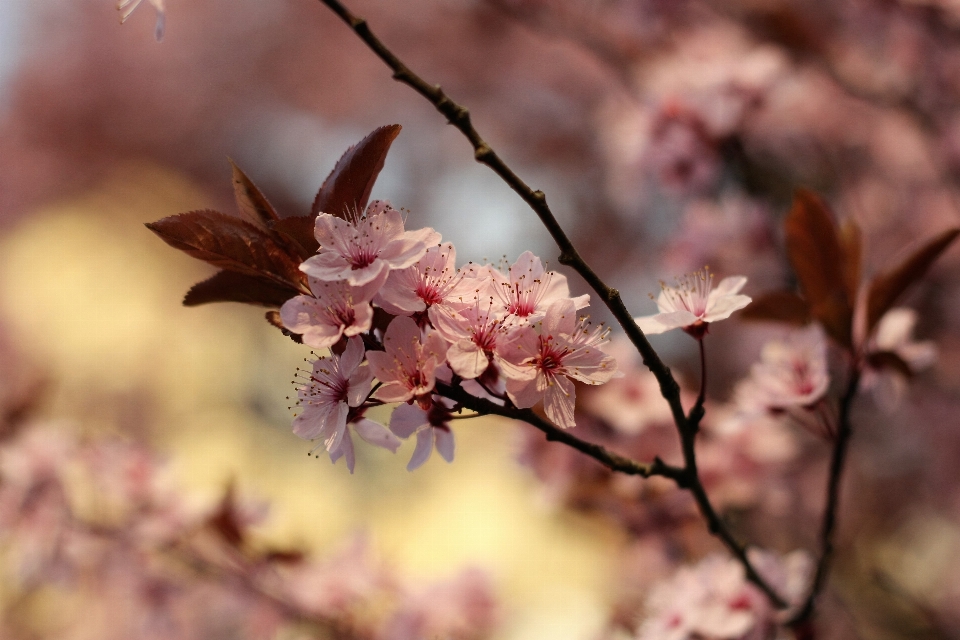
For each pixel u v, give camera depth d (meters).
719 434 0.84
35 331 2.94
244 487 0.93
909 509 1.58
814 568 0.76
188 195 3.27
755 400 0.75
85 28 3.08
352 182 0.68
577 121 2.22
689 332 0.70
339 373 0.68
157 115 3.15
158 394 2.93
